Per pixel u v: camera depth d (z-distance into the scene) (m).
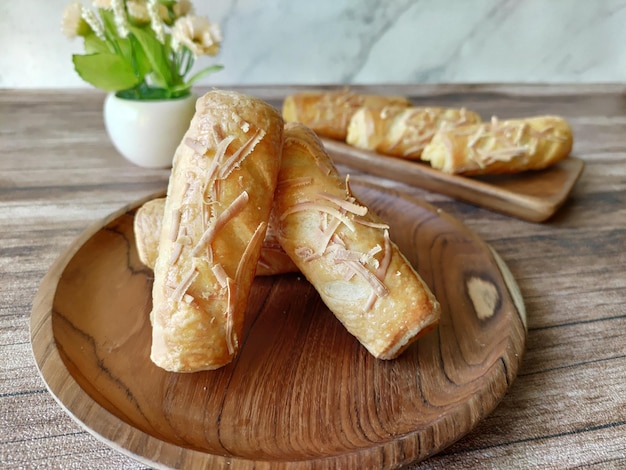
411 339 0.19
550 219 0.30
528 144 0.32
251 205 0.19
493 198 0.30
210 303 0.17
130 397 0.17
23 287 0.22
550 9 0.55
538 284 0.24
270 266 0.23
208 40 0.31
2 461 0.15
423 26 0.53
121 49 0.32
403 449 0.14
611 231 0.29
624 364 0.20
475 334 0.20
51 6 0.45
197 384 0.18
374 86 0.53
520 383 0.19
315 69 0.53
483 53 0.56
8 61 0.47
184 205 0.18
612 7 0.57
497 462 0.16
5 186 0.31
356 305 0.19
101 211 0.29
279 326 0.21
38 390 0.17
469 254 0.25
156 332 0.17
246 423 0.16
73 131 0.40
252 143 0.19
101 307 0.21
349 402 0.17
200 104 0.20
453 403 0.17
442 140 0.32
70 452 0.15
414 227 0.27
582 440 0.16
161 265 0.18
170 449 0.14
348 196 0.21
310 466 0.14
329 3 0.50
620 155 0.40
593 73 0.60
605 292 0.24
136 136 0.32
